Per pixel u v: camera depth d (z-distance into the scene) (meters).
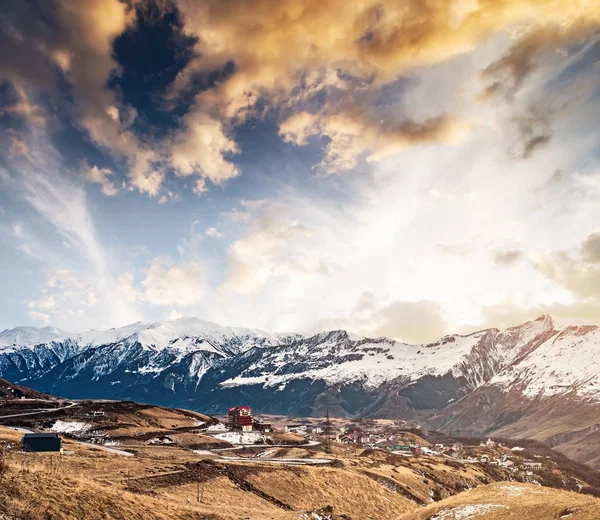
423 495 172.25
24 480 56.66
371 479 159.88
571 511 65.31
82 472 98.31
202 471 124.00
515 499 78.06
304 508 120.31
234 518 80.62
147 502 67.62
